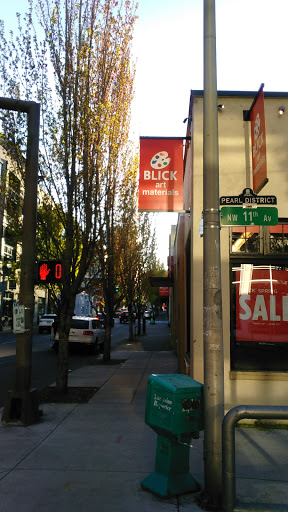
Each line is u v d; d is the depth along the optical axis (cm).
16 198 934
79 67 888
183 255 1115
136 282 2591
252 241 750
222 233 745
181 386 416
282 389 696
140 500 408
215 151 441
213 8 461
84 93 898
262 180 664
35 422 689
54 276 713
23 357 691
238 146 759
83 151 891
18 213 931
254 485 441
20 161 873
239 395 696
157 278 2069
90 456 527
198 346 712
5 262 3434
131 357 1798
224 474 363
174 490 416
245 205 520
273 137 760
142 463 504
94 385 1052
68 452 542
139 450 552
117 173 1059
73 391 958
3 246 3512
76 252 916
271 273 741
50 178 888
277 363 718
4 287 3662
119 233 1341
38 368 1443
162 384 426
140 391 971
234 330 727
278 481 452
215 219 430
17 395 680
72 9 901
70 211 890
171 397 413
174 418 407
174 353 1952
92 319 2059
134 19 970
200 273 732
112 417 728
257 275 741
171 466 424
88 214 901
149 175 764
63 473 471
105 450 551
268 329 727
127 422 695
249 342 723
